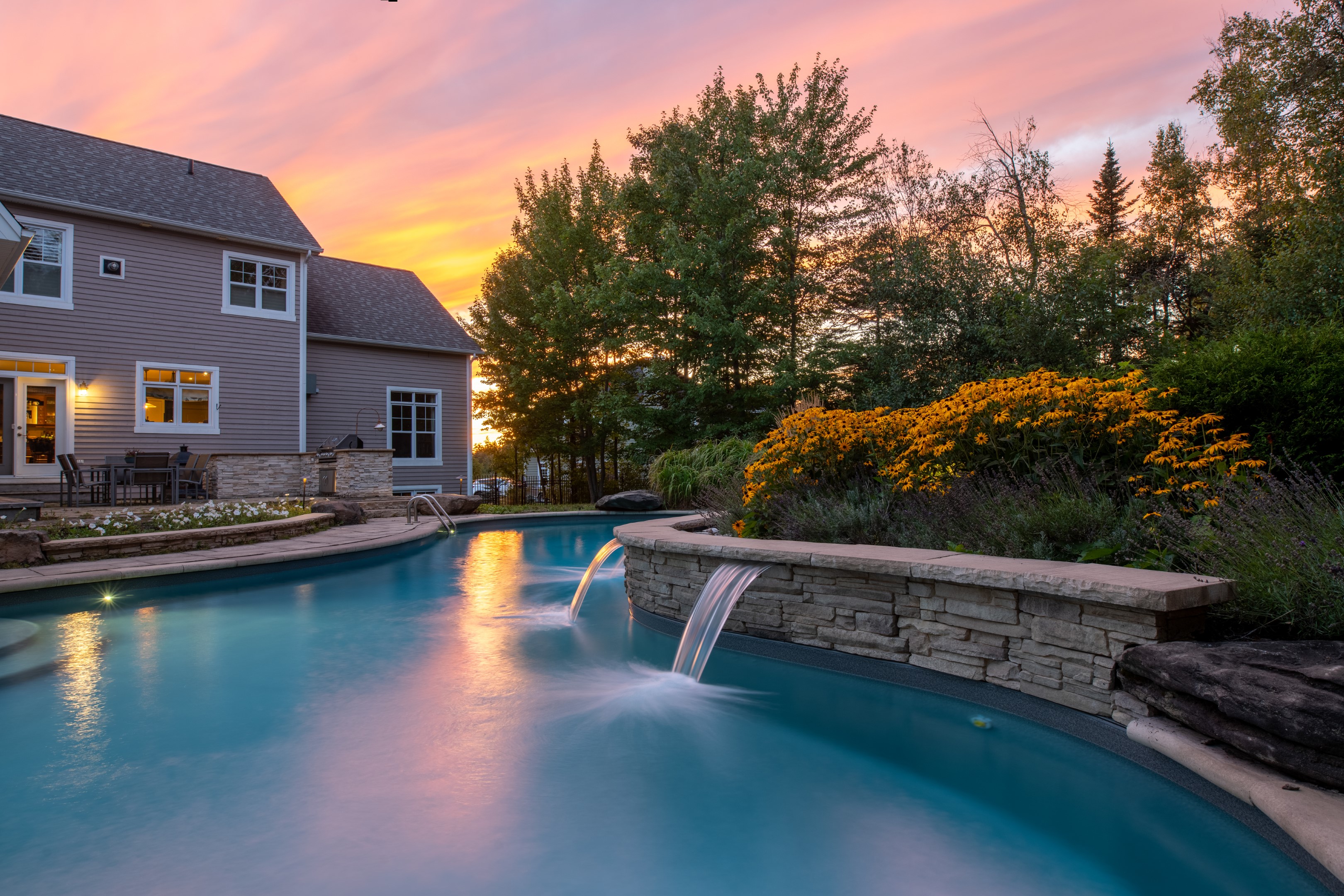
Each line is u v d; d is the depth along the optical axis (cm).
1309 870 209
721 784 289
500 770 305
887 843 242
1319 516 340
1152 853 232
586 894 211
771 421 1775
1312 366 526
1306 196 1356
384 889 214
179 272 1434
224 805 272
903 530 509
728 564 501
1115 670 302
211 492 1309
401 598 715
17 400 1265
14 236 811
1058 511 410
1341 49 1310
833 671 436
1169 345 1364
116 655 498
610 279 1914
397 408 1858
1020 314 1485
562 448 2327
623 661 479
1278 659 250
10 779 297
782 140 1920
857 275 1959
